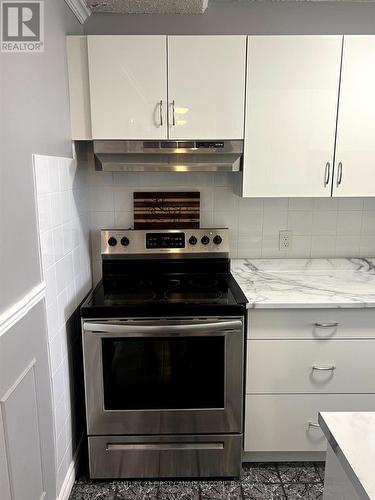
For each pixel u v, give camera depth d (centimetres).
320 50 170
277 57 171
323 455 182
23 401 115
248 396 173
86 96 172
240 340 161
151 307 158
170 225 214
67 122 168
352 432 77
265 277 208
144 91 172
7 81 108
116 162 178
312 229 219
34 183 126
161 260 212
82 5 179
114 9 188
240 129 177
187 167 180
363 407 175
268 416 175
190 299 168
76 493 166
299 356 170
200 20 196
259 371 171
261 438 177
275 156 180
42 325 131
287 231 219
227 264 213
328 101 175
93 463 170
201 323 158
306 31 198
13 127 111
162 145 177
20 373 112
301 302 164
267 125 177
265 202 215
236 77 172
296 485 170
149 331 157
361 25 198
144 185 212
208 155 179
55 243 147
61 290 155
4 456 101
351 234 220
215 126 176
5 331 102
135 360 163
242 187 183
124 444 169
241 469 176
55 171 148
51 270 142
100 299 169
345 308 166
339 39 169
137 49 168
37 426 126
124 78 170
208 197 214
